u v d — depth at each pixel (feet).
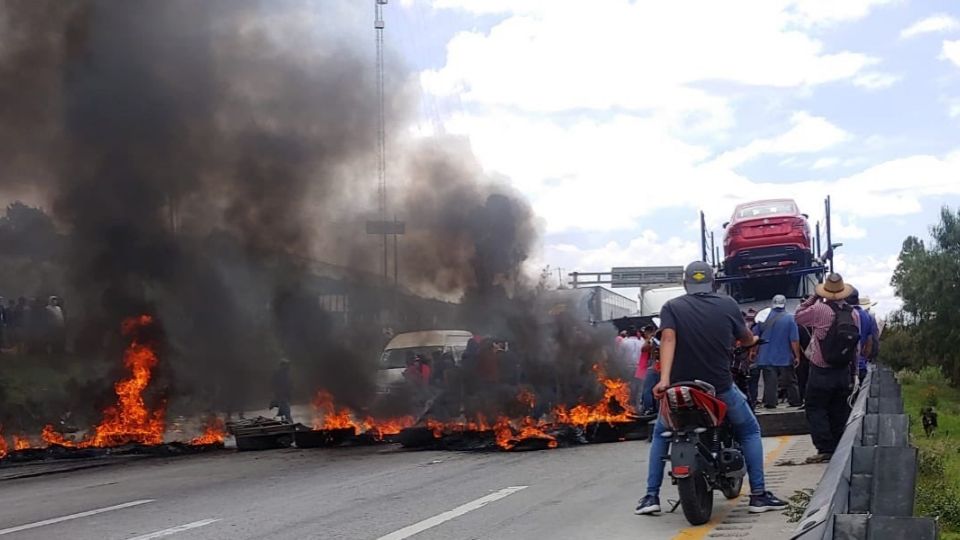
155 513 32.27
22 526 30.60
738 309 26.84
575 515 28.76
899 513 16.44
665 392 25.53
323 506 32.40
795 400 54.39
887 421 23.26
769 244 86.28
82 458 53.72
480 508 30.71
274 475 42.63
